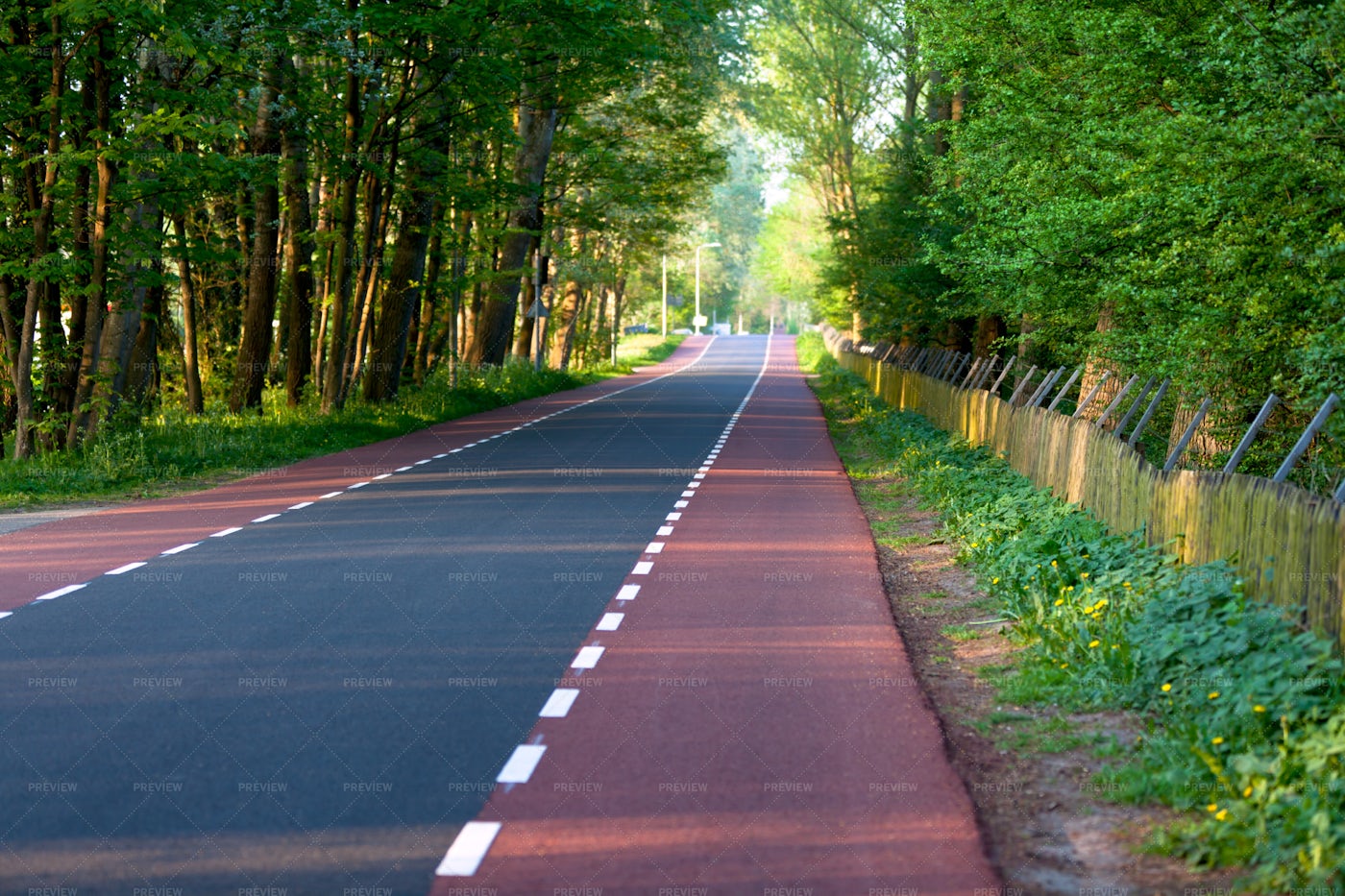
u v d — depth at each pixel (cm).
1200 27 1392
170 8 1942
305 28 2289
